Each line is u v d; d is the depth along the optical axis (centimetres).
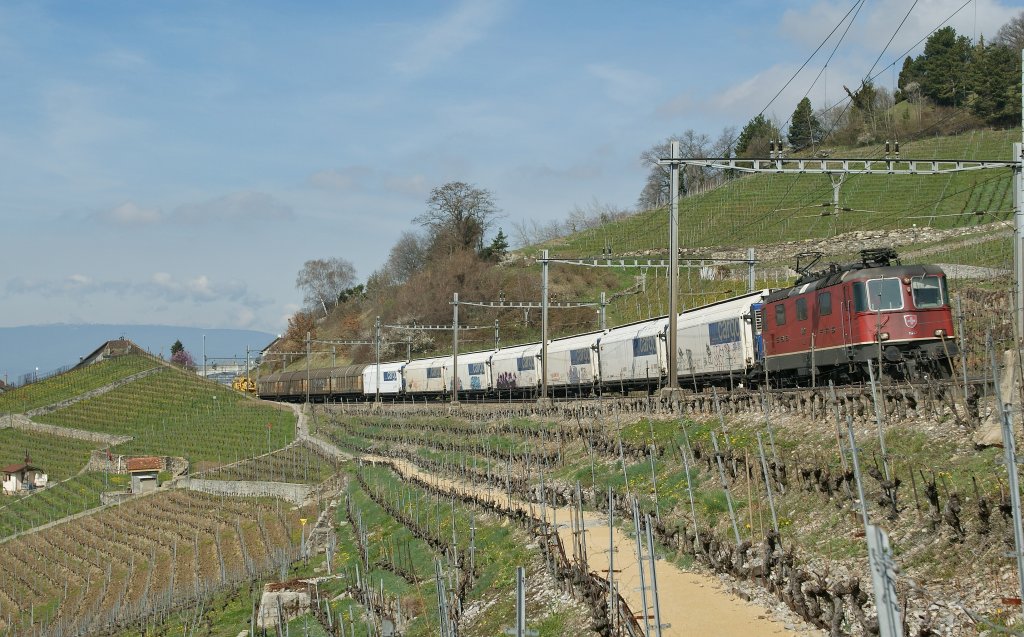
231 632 4391
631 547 2738
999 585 1678
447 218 16500
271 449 10362
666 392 4281
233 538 7006
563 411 5512
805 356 4222
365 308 18512
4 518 9794
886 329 3700
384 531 4650
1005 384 2378
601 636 2050
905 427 2584
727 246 10556
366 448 7844
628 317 11294
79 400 14625
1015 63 11931
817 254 4581
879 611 1097
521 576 1794
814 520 2336
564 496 3566
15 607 7150
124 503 9306
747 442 3152
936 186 10525
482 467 4969
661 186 15975
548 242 15850
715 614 1998
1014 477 1473
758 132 13238
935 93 12706
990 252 7775
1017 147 3094
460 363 9269
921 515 2044
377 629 3114
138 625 5341
